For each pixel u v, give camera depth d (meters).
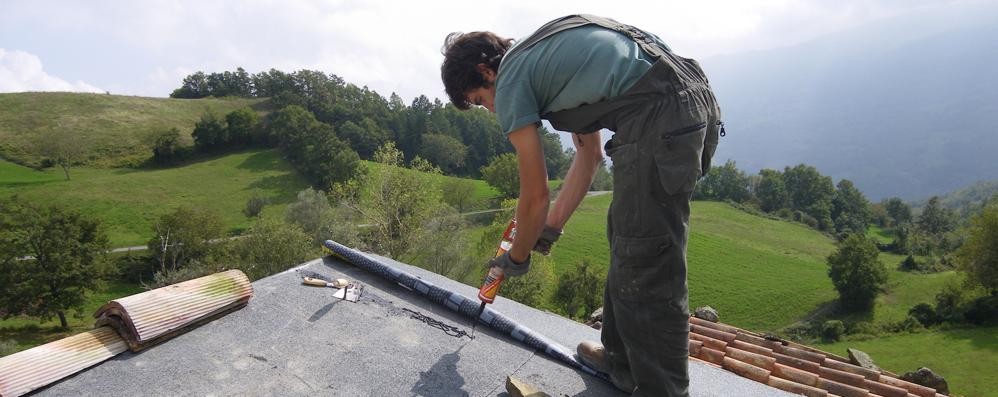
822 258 62.66
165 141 77.81
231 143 82.38
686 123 1.67
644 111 1.67
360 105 108.69
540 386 2.34
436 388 2.25
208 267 39.72
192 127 94.00
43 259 37.00
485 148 107.62
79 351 2.20
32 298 36.28
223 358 2.33
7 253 35.94
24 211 37.34
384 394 2.18
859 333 42.84
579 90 1.71
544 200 1.84
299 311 2.78
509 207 38.75
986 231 43.47
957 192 197.38
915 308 45.44
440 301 2.98
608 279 2.01
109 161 76.25
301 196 44.34
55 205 38.66
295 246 36.56
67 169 70.62
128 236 53.84
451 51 1.99
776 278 52.22
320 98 108.38
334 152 70.44
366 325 2.71
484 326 2.80
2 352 31.95
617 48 1.70
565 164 94.19
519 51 1.79
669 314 1.83
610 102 1.70
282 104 104.81
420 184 34.72
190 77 120.19
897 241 78.75
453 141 97.25
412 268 3.86
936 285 50.44
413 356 2.47
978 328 41.19
